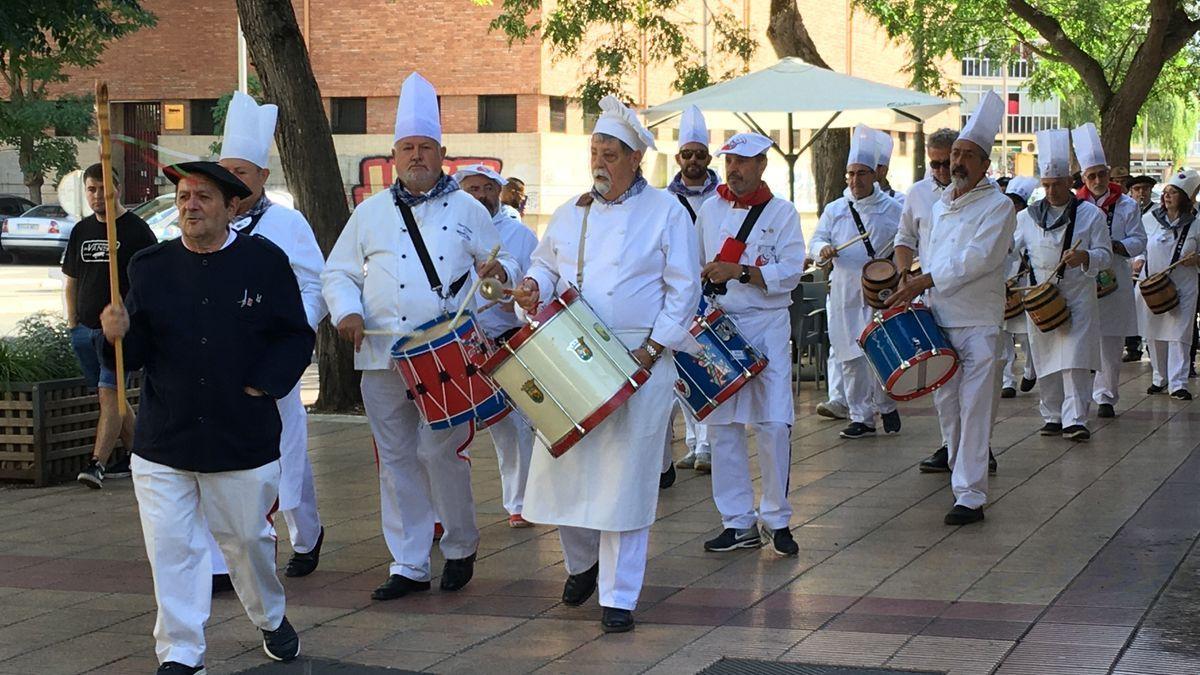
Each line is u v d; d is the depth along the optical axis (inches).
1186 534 322.3
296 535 296.2
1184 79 1291.8
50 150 1427.2
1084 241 462.6
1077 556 303.6
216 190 224.7
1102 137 940.0
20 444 403.5
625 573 255.8
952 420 353.7
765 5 1568.7
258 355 226.2
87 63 1289.4
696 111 372.2
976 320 339.9
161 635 223.1
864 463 426.3
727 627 255.9
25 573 302.0
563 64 1376.7
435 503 281.7
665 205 262.5
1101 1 1188.5
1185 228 576.7
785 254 315.0
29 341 429.1
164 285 224.4
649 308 260.7
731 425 313.4
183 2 1482.5
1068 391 464.4
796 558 308.2
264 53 516.1
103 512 367.6
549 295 267.7
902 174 2005.4
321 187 521.7
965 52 1176.8
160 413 223.5
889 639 245.8
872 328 346.0
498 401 267.6
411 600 278.7
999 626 251.6
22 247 1389.0
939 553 309.9
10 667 237.5
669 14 1322.6
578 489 256.4
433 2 1378.0
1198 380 637.9
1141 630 247.3
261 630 240.8
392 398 278.2
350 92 1409.9
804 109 536.7
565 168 1390.3
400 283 275.4
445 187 280.5
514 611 269.7
